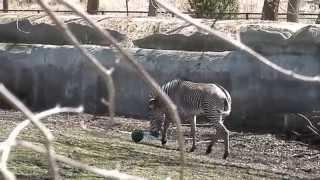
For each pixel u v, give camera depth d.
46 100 20.50
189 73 18.50
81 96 19.88
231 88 17.78
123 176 1.82
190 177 11.27
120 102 19.34
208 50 19.44
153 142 15.17
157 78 18.95
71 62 20.06
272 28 17.52
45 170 10.57
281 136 16.59
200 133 16.67
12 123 16.19
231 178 11.54
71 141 13.95
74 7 1.78
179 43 19.95
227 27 19.17
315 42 16.75
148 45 20.53
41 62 20.53
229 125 17.75
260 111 17.36
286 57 17.16
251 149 15.18
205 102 14.19
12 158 11.07
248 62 17.56
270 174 12.38
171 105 1.82
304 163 13.96
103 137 15.22
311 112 16.56
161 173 11.22
